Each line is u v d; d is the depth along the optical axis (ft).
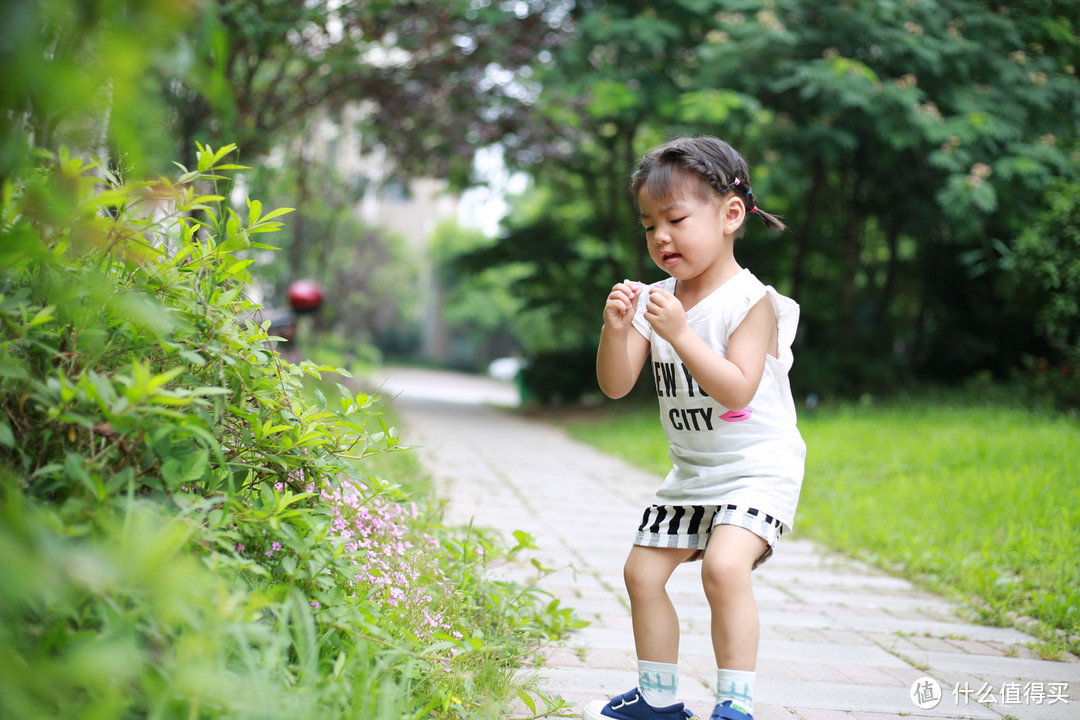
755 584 13.85
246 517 6.06
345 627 6.15
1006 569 13.88
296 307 24.50
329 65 27.96
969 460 22.03
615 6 38.86
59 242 5.52
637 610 7.35
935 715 8.39
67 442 5.39
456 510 17.42
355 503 8.59
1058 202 30.68
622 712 7.22
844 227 50.80
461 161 37.11
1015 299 34.12
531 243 53.93
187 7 3.47
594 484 23.59
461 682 7.05
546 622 10.23
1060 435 23.17
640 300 7.89
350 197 48.42
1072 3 32.81
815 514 18.92
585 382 57.16
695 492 7.25
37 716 4.00
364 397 7.21
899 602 13.05
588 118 38.19
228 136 19.35
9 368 4.84
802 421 33.37
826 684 9.17
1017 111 33.32
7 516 3.87
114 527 4.53
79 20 3.70
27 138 5.06
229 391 5.76
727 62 34.65
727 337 7.26
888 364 45.65
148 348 6.08
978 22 33.17
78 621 4.75
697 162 7.13
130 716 4.66
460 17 31.09
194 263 6.39
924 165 39.47
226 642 5.19
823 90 33.17
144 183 5.35
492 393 90.68
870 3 33.14
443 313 153.79
